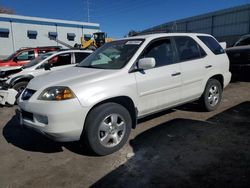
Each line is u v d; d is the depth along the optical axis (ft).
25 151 13.02
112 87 11.80
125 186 9.55
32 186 9.87
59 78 12.28
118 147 12.34
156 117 17.29
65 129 10.80
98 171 10.70
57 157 12.16
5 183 10.15
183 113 17.90
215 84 17.62
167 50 14.78
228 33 113.60
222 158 11.19
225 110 18.30
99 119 11.43
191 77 15.65
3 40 117.80
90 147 11.57
